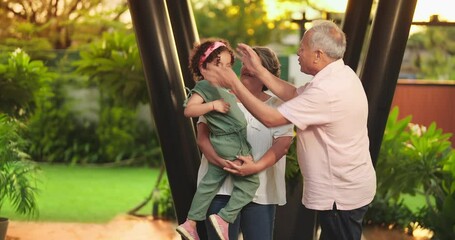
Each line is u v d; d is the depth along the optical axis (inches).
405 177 359.3
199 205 198.4
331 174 188.4
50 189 468.4
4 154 303.1
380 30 234.2
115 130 596.4
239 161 193.9
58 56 615.2
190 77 251.6
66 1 711.7
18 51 398.9
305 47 189.0
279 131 196.7
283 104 185.6
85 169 566.6
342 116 185.3
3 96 385.4
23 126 362.3
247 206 199.9
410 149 367.2
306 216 252.4
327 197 189.3
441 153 368.2
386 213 371.9
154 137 597.6
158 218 389.1
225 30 842.2
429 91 450.3
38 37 702.5
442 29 875.4
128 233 351.9
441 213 336.8
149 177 532.4
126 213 398.9
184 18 254.8
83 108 600.4
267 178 199.8
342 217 190.4
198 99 194.5
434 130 370.6
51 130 596.4
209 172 198.5
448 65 868.0
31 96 392.2
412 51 876.6
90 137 599.2
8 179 302.4
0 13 693.9
